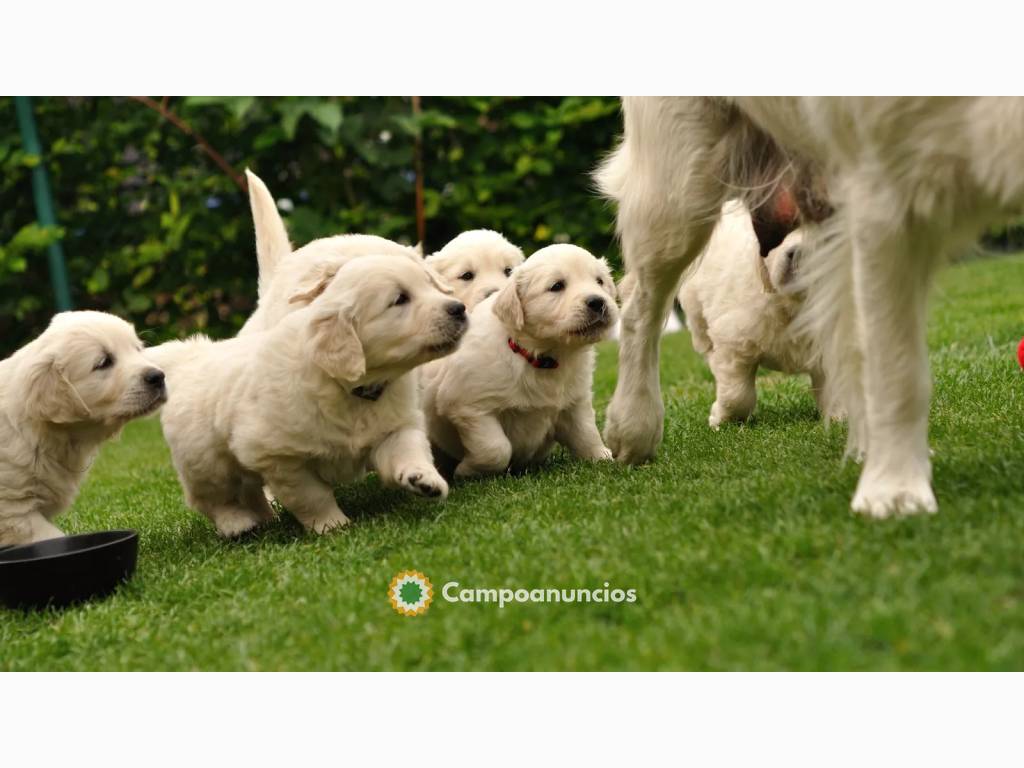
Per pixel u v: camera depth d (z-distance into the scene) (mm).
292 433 2008
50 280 3902
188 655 1725
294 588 1829
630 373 2131
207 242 3869
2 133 3777
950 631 1519
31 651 1799
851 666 1516
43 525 2084
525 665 1604
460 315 2004
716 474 1994
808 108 1778
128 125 3797
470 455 2191
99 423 2082
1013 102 1635
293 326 2029
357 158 3914
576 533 1828
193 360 2156
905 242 1727
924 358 1751
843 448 2045
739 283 2342
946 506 1712
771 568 1648
